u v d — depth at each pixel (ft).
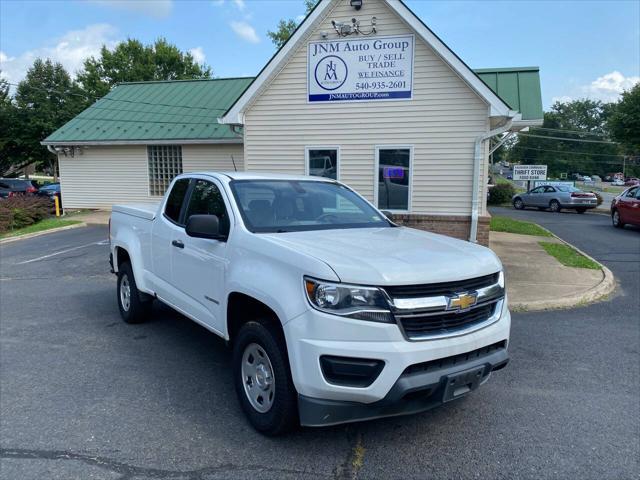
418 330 9.84
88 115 68.03
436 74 33.71
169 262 16.02
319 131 36.27
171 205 16.70
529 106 38.99
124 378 14.48
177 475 9.73
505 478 9.79
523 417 12.37
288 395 10.40
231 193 13.73
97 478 9.61
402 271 9.81
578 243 45.11
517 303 22.91
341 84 35.37
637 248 42.09
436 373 9.86
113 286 27.07
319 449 10.75
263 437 11.21
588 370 15.56
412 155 34.76
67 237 45.29
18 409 12.48
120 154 63.52
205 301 13.76
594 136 324.80
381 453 10.63
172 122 63.31
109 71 139.95
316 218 14.34
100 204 65.36
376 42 34.35
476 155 33.60
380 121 35.12
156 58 142.72
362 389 9.46
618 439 11.35
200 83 72.28
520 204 93.40
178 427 11.64
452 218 34.68
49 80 128.47
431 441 11.16
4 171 131.23
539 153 331.16
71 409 12.50
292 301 10.02
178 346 17.29
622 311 22.70
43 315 21.22
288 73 36.24
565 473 9.98
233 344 12.78
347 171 36.14
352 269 9.68
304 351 9.68
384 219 15.72
